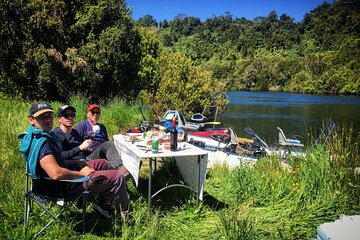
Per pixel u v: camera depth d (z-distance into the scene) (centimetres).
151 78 1748
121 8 1694
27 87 1507
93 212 377
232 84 7525
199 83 1806
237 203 427
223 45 12800
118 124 918
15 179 425
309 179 438
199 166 395
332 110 3053
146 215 371
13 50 1453
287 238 341
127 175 428
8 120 688
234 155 770
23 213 344
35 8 1471
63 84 1470
